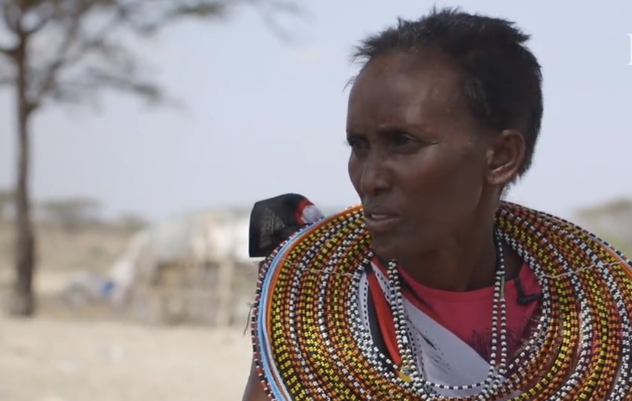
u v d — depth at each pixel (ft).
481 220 5.97
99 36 58.13
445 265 6.10
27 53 57.21
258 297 6.33
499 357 6.18
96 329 48.24
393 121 5.57
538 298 6.31
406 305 6.31
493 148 5.78
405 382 6.04
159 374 34.50
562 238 6.49
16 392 29.17
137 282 66.28
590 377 6.03
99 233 199.52
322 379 6.08
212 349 43.29
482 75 5.66
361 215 6.69
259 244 7.03
